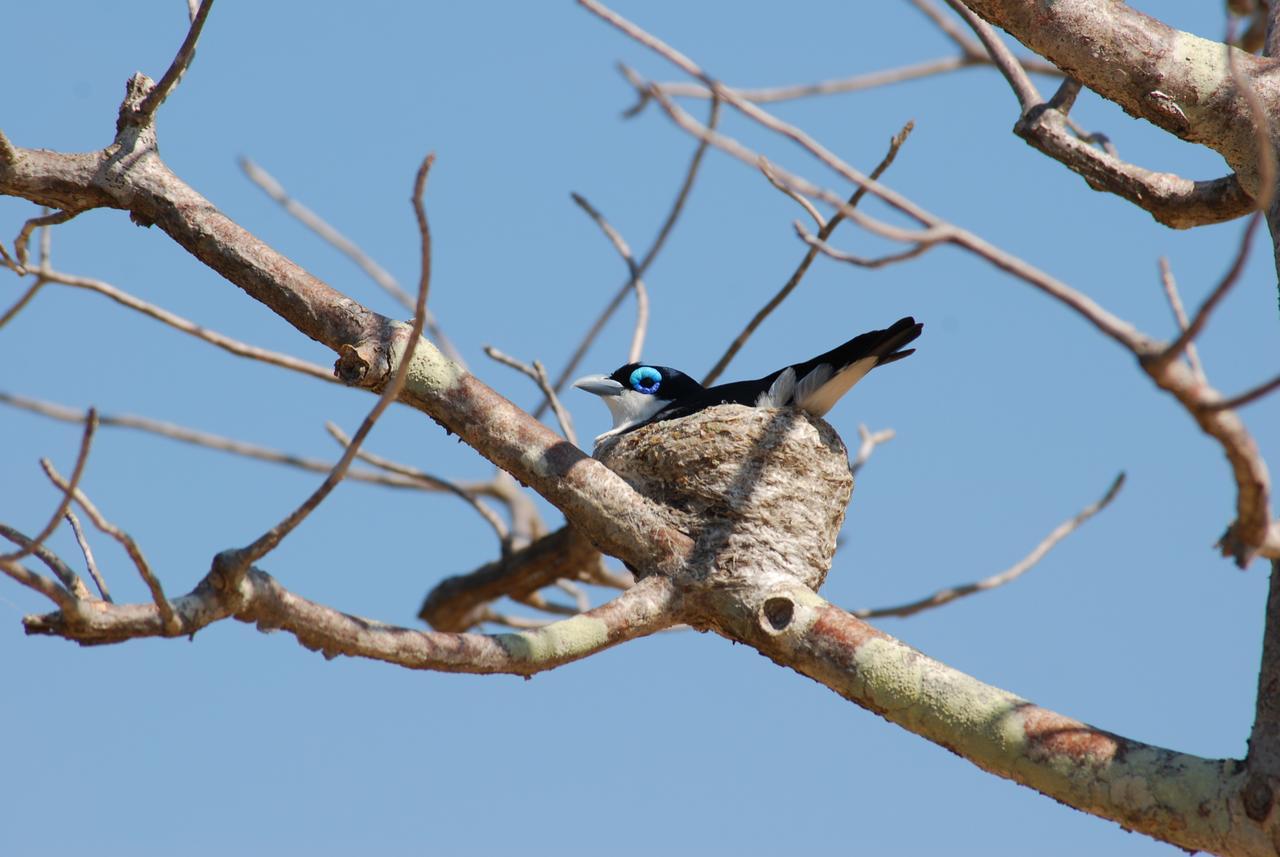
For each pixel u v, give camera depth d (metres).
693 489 11.02
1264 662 8.44
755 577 10.04
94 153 10.92
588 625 9.52
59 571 7.48
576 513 10.34
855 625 9.55
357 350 10.31
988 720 8.91
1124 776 8.50
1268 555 6.95
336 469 7.71
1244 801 8.14
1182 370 5.95
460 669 8.73
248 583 7.80
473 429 10.40
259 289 10.73
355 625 8.26
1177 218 10.91
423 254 7.06
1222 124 10.23
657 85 9.95
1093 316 5.89
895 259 6.57
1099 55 10.30
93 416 7.09
